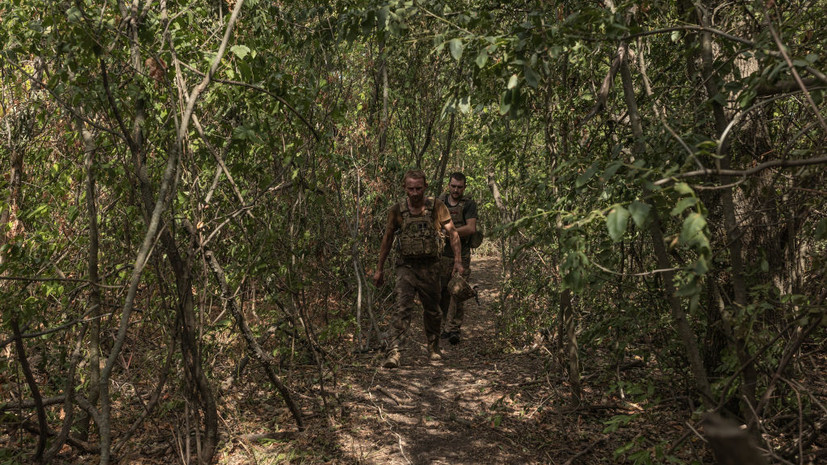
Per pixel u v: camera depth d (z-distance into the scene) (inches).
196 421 120.7
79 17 100.0
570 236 83.8
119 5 105.7
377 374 200.4
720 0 117.0
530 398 172.4
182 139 102.1
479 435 151.1
